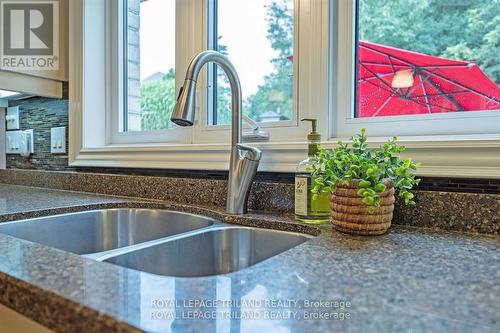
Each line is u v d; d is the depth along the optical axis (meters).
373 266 0.48
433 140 0.77
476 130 0.79
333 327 0.31
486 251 0.56
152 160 1.23
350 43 0.96
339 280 0.43
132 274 0.44
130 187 1.25
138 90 1.49
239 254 0.84
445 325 0.31
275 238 0.80
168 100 1.39
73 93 1.49
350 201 0.67
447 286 0.41
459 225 0.71
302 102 1.02
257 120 1.15
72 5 1.49
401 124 0.88
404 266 0.48
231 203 0.90
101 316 0.33
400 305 0.36
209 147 1.10
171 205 1.06
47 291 0.38
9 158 1.83
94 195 1.30
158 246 0.71
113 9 1.54
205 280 0.42
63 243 0.99
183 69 1.27
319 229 0.72
